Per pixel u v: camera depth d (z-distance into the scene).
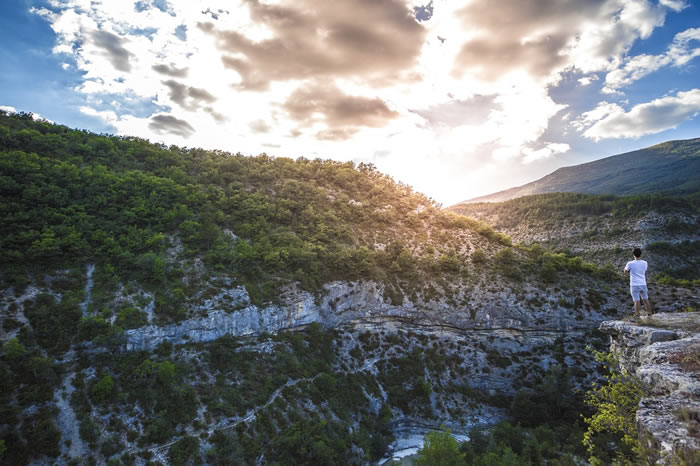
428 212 163.75
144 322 72.06
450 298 116.44
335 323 107.06
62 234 78.44
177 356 73.94
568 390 93.94
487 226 157.88
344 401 87.69
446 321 113.31
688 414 11.95
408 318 113.94
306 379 85.00
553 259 130.25
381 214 147.62
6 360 57.50
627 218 198.62
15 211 78.00
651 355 17.02
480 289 118.19
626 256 172.75
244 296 88.81
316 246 113.25
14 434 51.00
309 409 78.44
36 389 56.22
